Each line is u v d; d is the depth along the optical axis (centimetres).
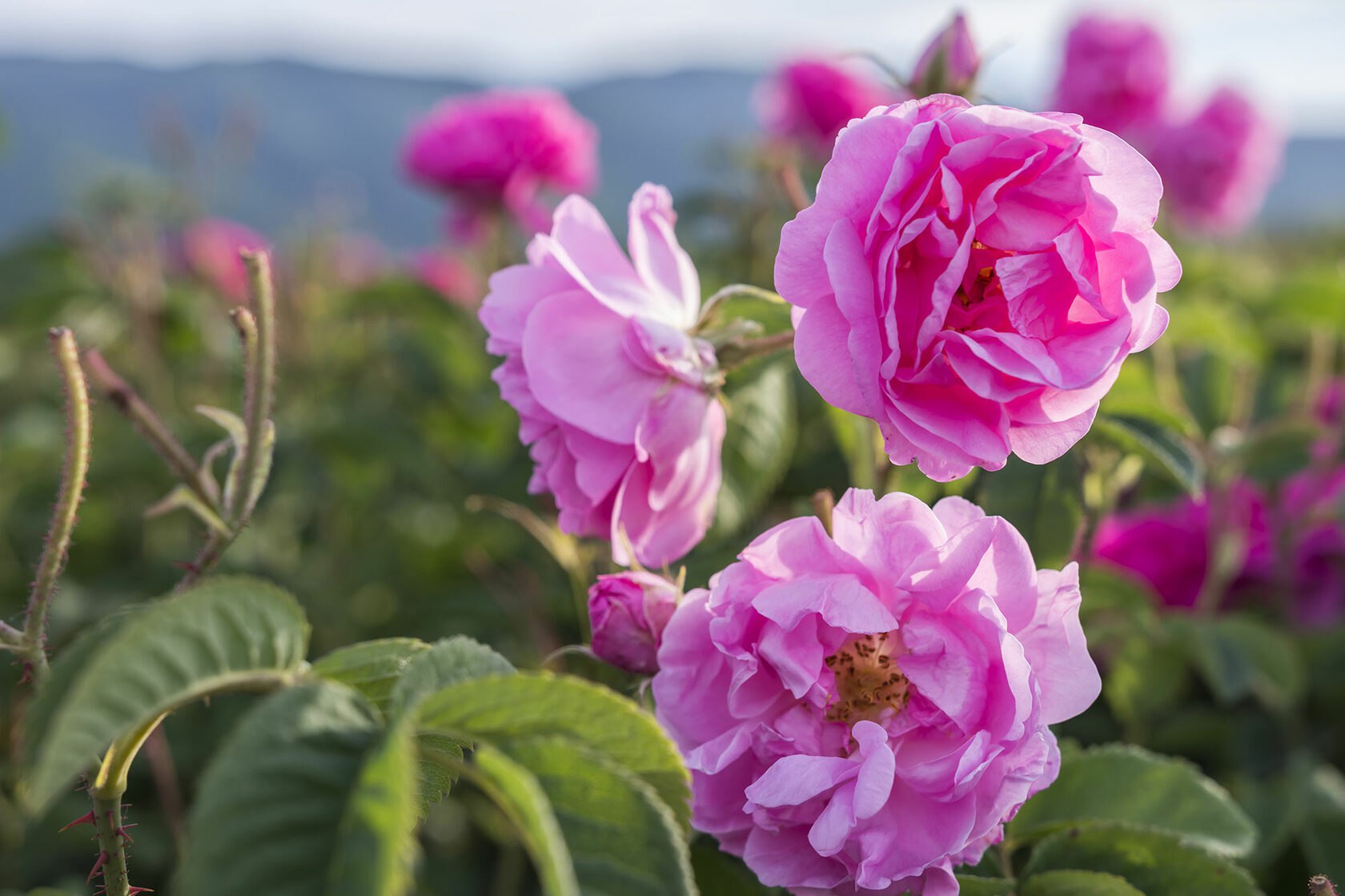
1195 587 74
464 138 109
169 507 38
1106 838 42
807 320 40
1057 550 47
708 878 44
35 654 36
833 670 40
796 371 55
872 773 38
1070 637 39
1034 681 38
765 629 39
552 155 110
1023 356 38
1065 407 40
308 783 32
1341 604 75
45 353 132
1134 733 64
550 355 44
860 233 39
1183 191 135
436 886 78
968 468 40
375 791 32
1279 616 75
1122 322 39
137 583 90
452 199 112
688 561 48
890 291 39
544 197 115
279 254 114
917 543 39
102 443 102
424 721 34
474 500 51
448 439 107
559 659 57
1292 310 90
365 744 33
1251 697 68
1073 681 39
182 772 72
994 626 38
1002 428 39
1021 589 39
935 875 38
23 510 104
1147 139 137
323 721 33
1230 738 67
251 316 38
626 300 44
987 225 39
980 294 41
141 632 33
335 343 125
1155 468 50
